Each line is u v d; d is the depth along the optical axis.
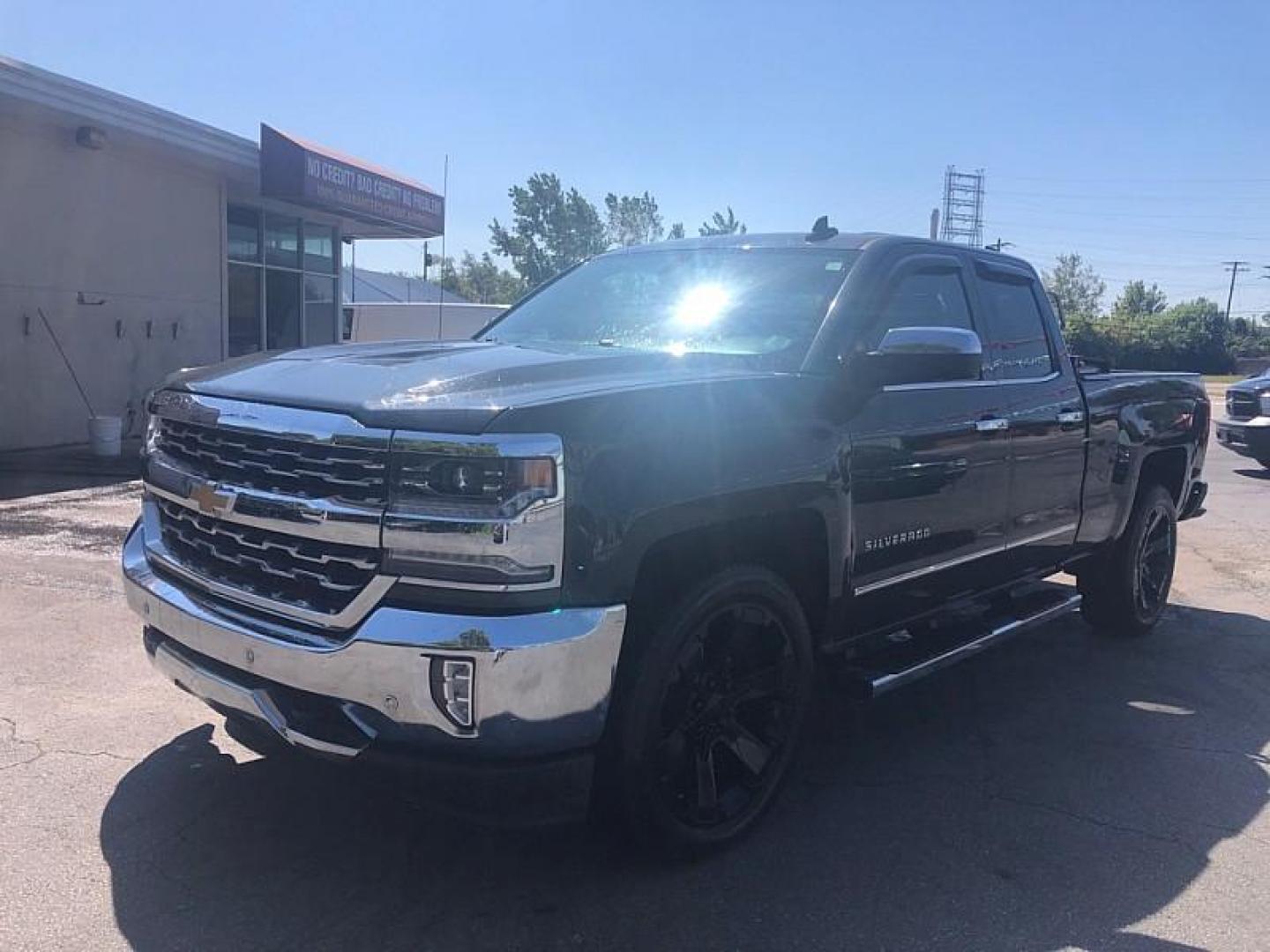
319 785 3.87
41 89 11.74
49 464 11.73
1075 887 3.34
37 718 4.39
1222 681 5.46
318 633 2.92
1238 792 4.09
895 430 3.90
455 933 3.00
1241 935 3.08
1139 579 6.12
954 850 3.56
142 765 3.98
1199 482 6.75
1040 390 4.92
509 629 2.71
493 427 2.73
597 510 2.84
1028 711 4.96
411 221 18.72
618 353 3.71
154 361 14.98
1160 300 110.31
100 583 6.43
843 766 4.27
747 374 3.49
